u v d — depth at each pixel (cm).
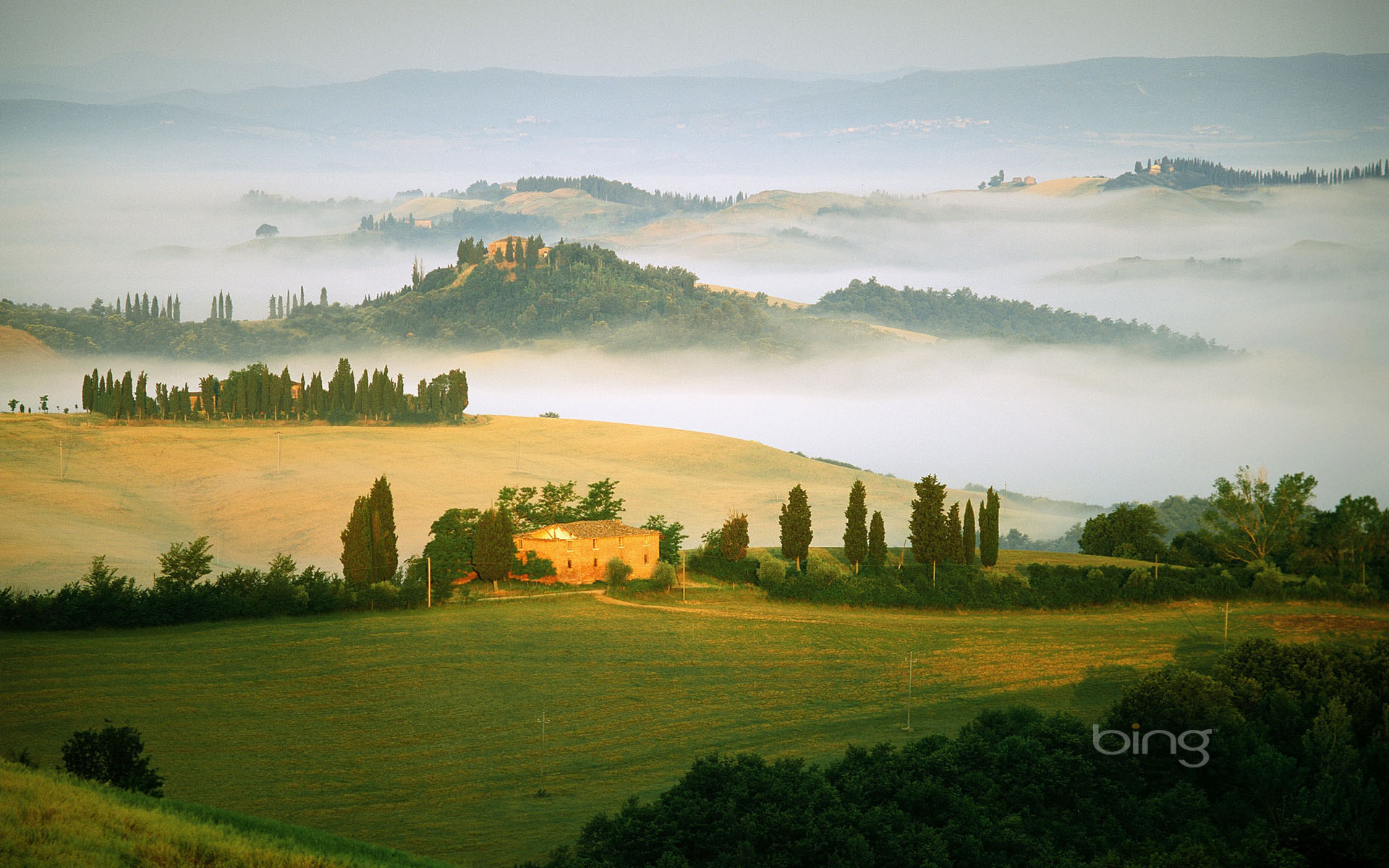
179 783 9081
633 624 13975
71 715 10356
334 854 6669
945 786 8550
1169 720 9556
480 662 12375
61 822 6103
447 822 8412
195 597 13512
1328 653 10956
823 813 7806
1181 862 7312
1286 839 7888
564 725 10775
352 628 13450
